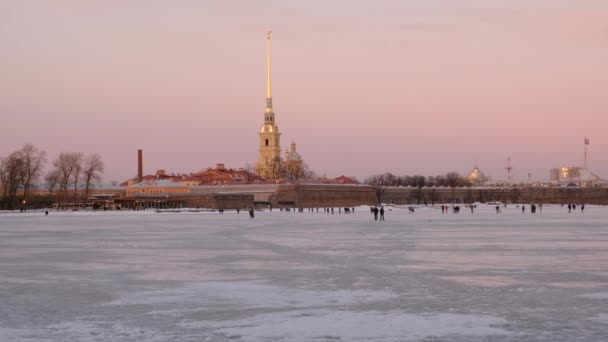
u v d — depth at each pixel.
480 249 71.62
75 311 38.09
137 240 87.94
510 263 58.12
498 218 160.38
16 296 42.81
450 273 51.75
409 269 54.31
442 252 68.44
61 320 35.88
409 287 45.19
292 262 59.88
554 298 41.03
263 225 127.44
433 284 46.38
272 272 53.03
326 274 51.69
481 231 103.69
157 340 31.62
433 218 162.12
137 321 35.50
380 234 97.38
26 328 34.09
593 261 59.47
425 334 32.44
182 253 69.12
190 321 35.44
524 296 41.69
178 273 52.84
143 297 42.19
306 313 37.16
